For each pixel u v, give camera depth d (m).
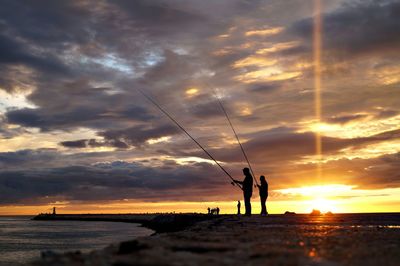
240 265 6.41
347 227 15.81
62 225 104.69
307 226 16.56
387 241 10.29
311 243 9.76
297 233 12.83
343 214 32.53
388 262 6.97
